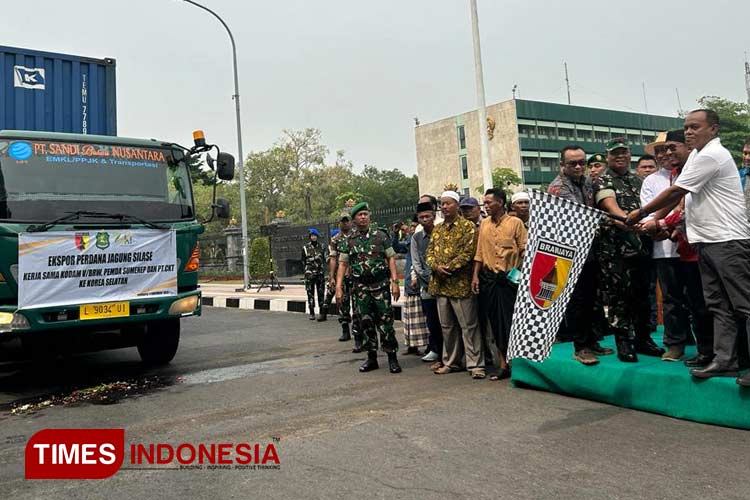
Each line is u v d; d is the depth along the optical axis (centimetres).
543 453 357
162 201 639
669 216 450
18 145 570
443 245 569
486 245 561
